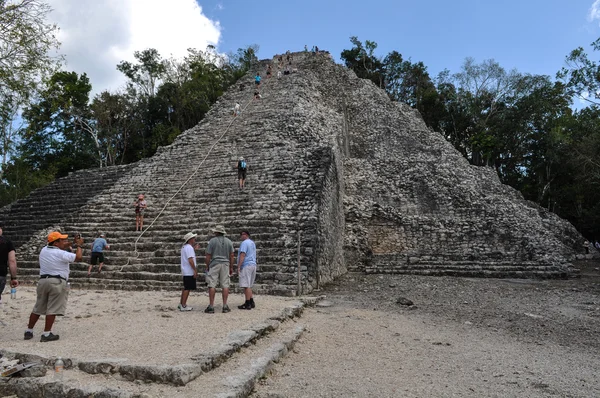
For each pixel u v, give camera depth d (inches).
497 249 682.2
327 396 184.5
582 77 1057.5
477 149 1529.3
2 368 193.0
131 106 1440.7
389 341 285.6
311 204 542.6
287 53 1501.0
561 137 1349.7
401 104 1346.0
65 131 1403.8
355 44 1936.5
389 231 733.9
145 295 406.3
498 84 1689.2
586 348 291.1
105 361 190.4
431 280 563.2
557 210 1424.7
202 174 696.4
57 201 722.8
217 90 1485.0
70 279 490.9
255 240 506.0
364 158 1018.7
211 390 170.6
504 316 377.7
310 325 317.7
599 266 796.6
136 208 576.1
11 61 493.0
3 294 416.2
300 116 871.7
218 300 374.0
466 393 197.8
